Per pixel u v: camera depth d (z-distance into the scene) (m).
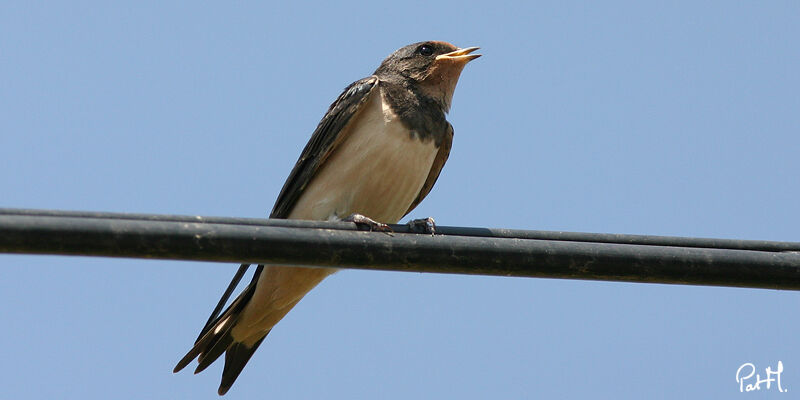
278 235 9.77
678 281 10.50
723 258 10.51
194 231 9.41
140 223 9.25
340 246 10.00
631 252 10.46
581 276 10.42
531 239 10.52
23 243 8.79
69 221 8.95
